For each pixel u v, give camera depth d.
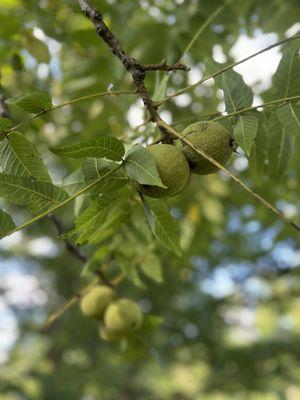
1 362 3.37
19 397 3.23
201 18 1.11
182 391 4.38
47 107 0.60
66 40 1.13
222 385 3.13
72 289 3.57
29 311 4.20
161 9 1.22
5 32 1.09
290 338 2.95
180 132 0.61
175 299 2.94
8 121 0.59
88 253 1.29
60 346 3.66
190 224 1.53
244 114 0.62
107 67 1.24
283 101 0.64
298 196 1.62
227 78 0.64
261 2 1.07
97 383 3.52
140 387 4.17
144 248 0.94
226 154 0.60
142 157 0.54
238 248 2.45
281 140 0.77
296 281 2.82
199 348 3.22
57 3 1.13
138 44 1.17
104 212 0.69
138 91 0.60
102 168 0.58
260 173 0.82
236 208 1.88
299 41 0.66
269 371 2.83
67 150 0.55
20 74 1.31
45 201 0.57
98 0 1.12
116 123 1.28
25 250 3.59
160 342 3.07
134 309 0.93
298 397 3.05
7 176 0.56
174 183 0.57
